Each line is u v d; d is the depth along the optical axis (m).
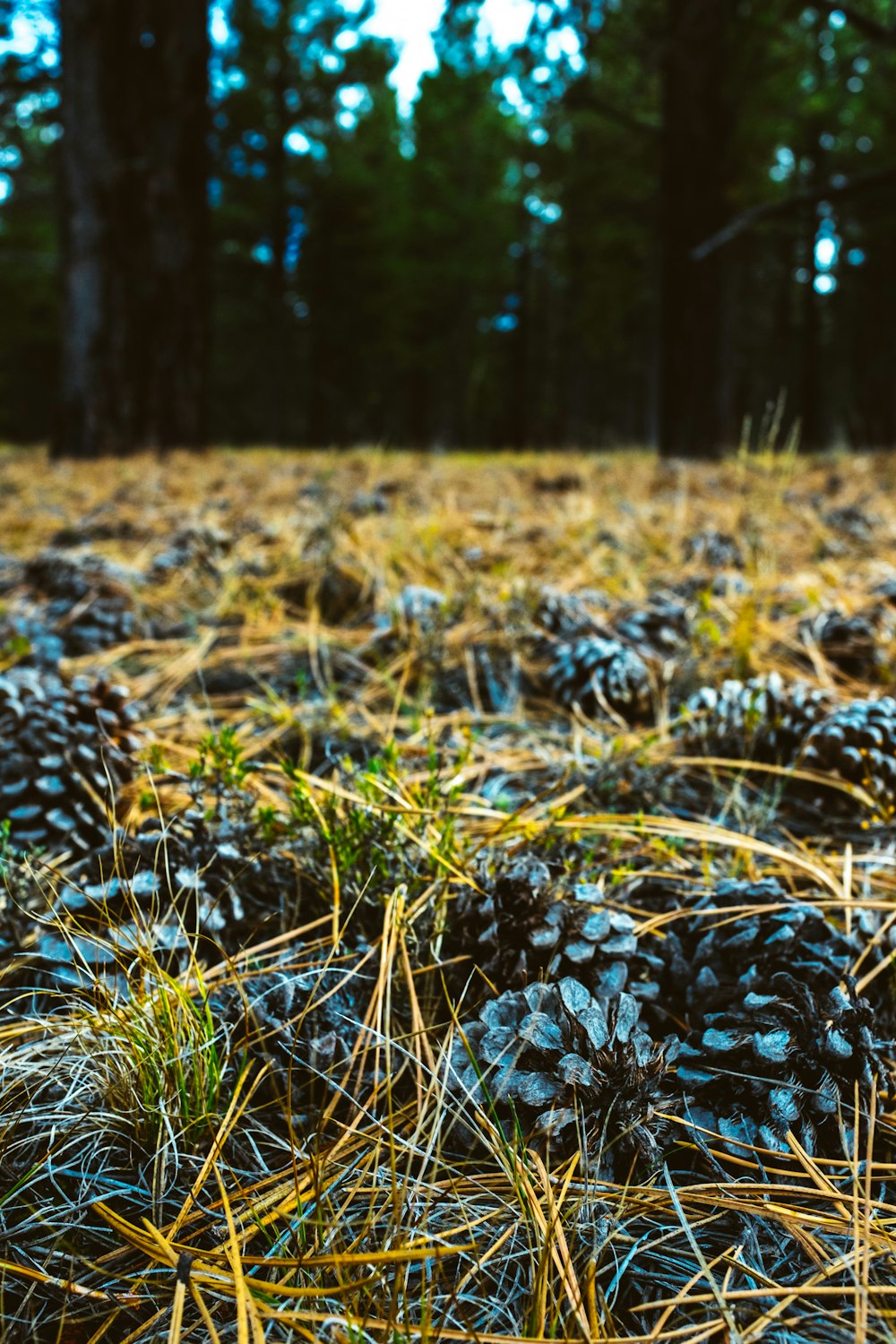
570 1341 0.50
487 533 1.60
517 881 0.71
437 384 13.66
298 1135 0.65
